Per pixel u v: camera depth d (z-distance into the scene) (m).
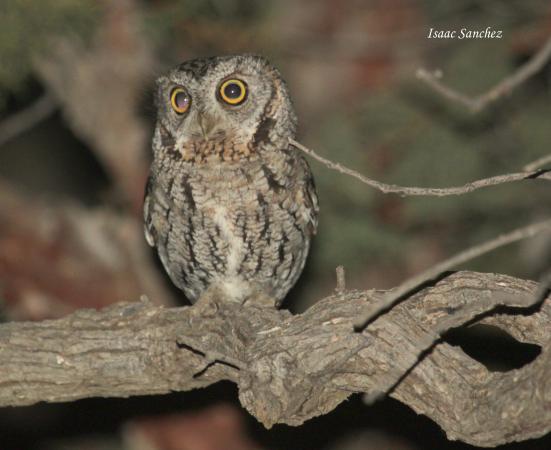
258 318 8.23
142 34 12.67
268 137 9.77
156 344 8.49
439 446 13.79
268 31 13.07
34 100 14.23
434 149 13.38
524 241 13.51
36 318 13.26
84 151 17.28
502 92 6.46
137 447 13.72
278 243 10.06
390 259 13.86
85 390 8.75
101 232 13.64
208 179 9.66
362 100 14.23
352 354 7.29
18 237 13.35
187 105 9.80
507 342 12.64
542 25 13.41
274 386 7.60
